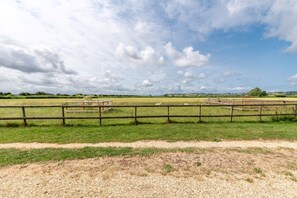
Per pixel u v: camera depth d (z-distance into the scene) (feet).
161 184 13.05
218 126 32.22
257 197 11.55
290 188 12.65
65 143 22.91
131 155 18.58
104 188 12.46
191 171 15.14
